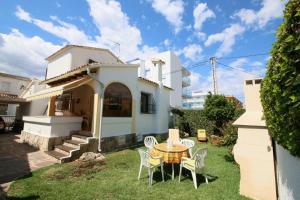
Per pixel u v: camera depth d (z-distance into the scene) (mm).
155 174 7410
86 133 11188
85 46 19297
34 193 5531
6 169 7746
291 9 2479
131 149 11852
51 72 21016
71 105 16250
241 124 5594
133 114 13484
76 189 5902
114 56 22828
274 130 3496
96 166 8219
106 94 11648
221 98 15727
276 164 4969
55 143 10742
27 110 21734
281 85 2668
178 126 19016
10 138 15977
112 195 5539
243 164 5508
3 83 30594
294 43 2334
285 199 3748
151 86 16703
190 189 5961
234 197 5336
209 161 9141
